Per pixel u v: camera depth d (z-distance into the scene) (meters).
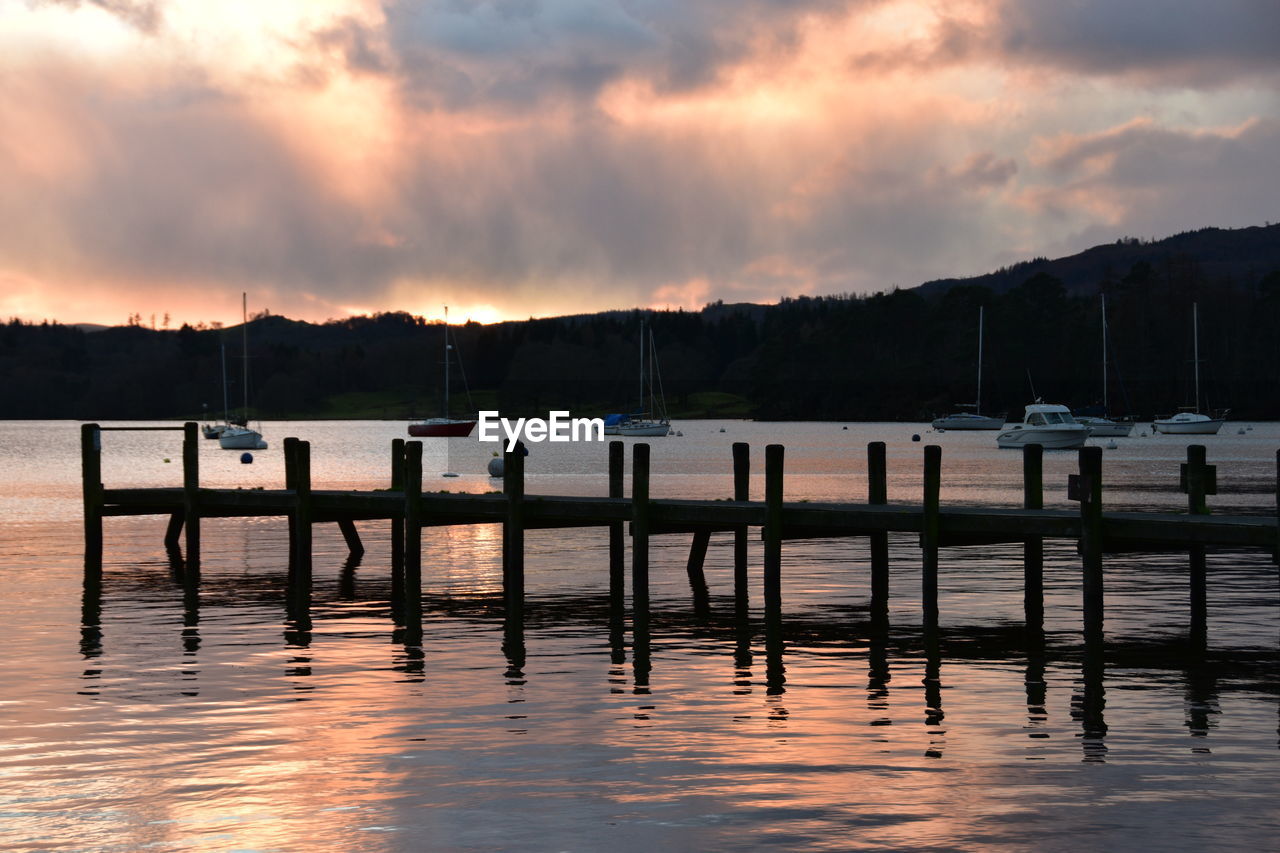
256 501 27.33
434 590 25.78
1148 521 18.67
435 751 13.50
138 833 11.08
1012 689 16.52
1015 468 81.38
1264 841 10.78
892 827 11.13
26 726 14.55
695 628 21.27
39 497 54.34
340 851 10.66
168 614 22.61
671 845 10.73
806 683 16.91
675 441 147.50
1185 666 17.95
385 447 135.50
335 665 18.09
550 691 16.39
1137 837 10.88
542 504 23.50
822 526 21.91
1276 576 26.98
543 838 10.90
